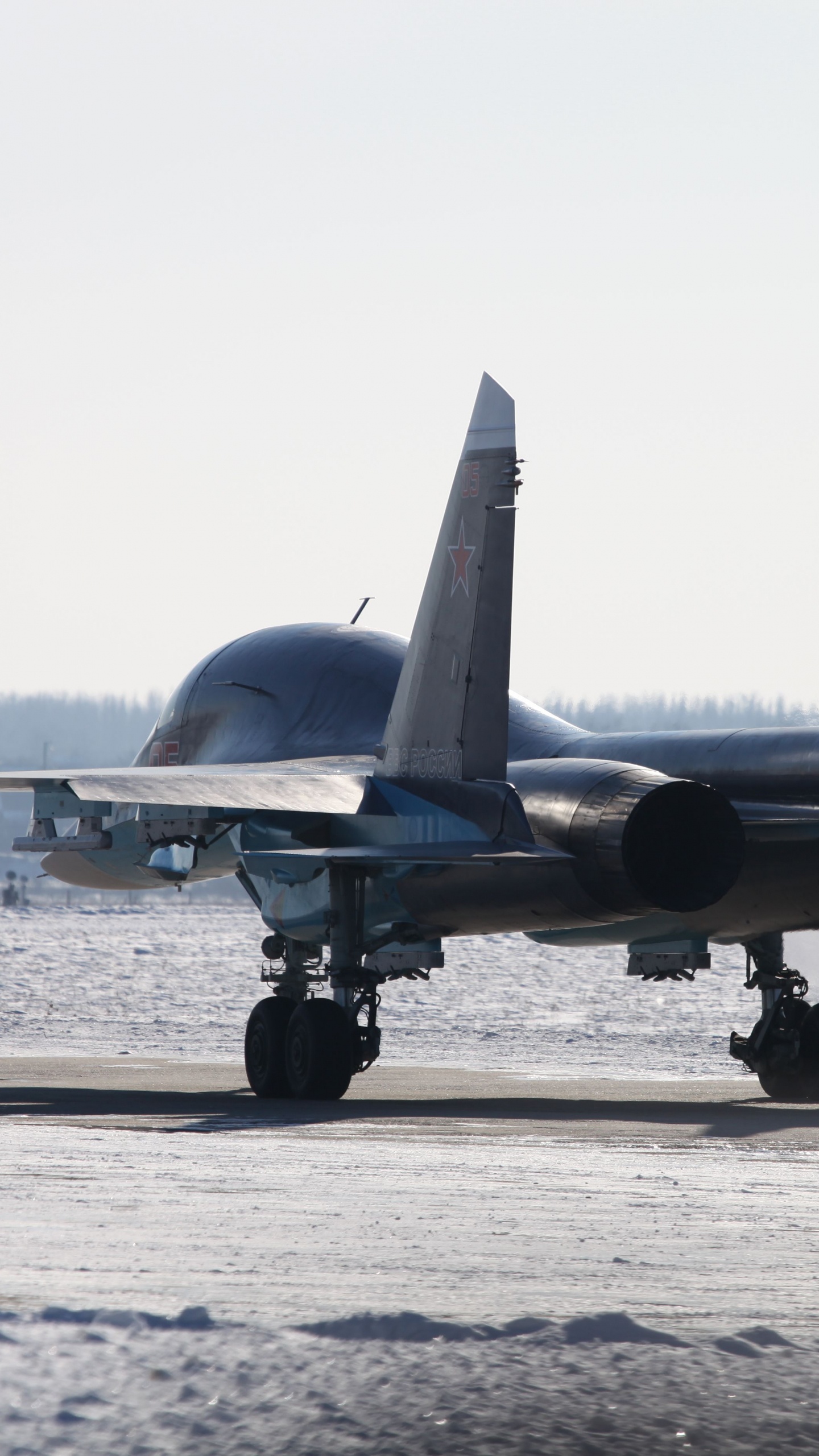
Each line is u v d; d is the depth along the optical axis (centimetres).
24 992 16588
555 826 6494
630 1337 2247
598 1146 4809
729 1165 4341
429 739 7031
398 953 7225
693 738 7475
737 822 6519
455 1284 2667
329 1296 2545
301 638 8725
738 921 7638
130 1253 2883
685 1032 12738
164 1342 2162
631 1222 3328
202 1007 15250
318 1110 6184
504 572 6794
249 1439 1830
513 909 6706
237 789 6994
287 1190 3706
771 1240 3133
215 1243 3000
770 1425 1917
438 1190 3750
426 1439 1844
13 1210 3353
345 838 7269
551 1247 3017
